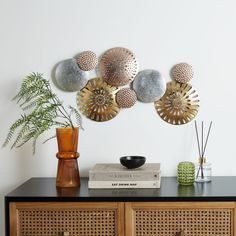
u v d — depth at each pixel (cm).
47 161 206
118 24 203
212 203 161
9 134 198
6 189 208
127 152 205
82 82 203
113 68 202
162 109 204
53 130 205
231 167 205
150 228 163
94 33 204
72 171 181
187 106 204
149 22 203
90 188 177
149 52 203
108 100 204
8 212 162
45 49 205
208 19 202
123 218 162
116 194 166
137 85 203
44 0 204
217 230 162
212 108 204
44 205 163
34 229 163
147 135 205
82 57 202
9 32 204
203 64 203
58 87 205
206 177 191
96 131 205
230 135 204
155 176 177
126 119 205
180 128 205
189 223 163
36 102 192
